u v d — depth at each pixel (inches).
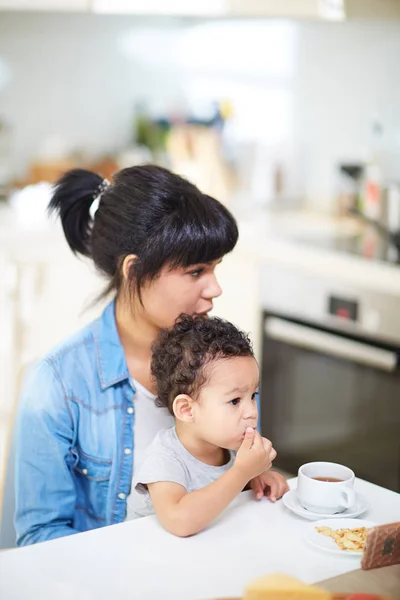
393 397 106.3
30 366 64.7
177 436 52.9
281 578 37.0
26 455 56.6
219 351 50.6
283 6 96.8
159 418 59.2
